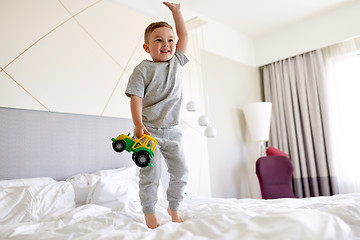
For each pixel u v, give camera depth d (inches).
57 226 41.3
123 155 90.7
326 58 135.7
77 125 82.0
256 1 122.7
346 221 30.0
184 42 50.3
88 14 90.6
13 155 69.4
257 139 129.6
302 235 21.9
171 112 45.5
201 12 130.1
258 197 141.1
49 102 77.9
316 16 136.7
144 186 41.6
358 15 123.6
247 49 155.1
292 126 139.4
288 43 145.9
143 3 107.9
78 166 80.0
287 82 145.0
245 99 146.7
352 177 123.7
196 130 116.5
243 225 25.3
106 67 91.8
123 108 93.7
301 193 133.2
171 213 42.9
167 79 44.3
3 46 72.7
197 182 111.6
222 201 65.3
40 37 79.3
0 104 69.7
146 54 104.0
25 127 72.6
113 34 95.6
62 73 81.7
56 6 83.9
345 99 128.7
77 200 66.2
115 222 39.9
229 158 130.3
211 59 132.3
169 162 45.2
